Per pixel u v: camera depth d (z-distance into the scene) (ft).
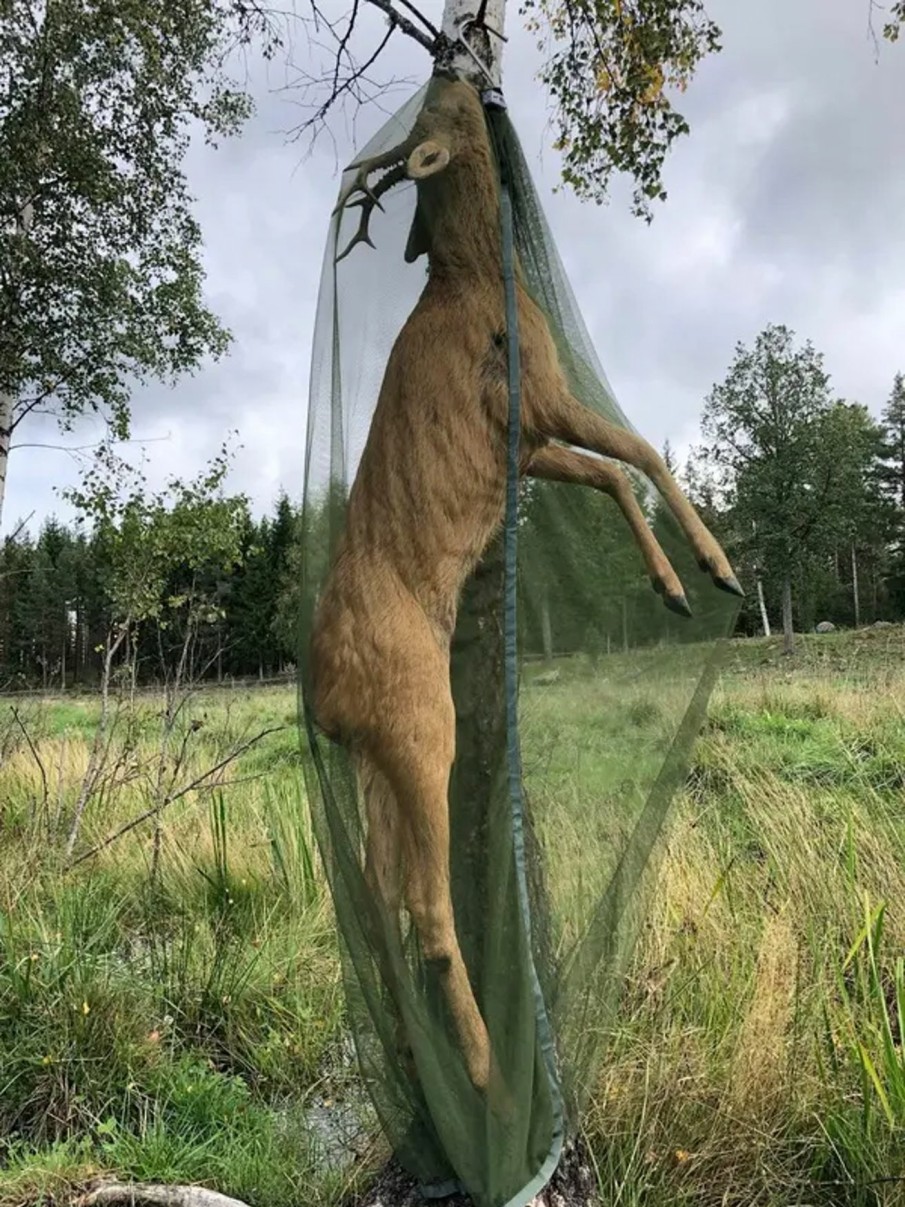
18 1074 9.84
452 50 7.20
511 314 5.91
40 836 17.12
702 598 6.16
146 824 18.42
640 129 14.84
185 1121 9.45
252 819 18.95
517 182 6.58
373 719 5.79
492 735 6.38
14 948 11.59
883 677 36.81
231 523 20.31
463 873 6.32
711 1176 7.98
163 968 12.38
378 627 5.83
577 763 6.36
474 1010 5.88
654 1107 8.32
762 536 88.84
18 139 28.04
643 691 6.28
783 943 10.41
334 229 6.68
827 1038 8.98
